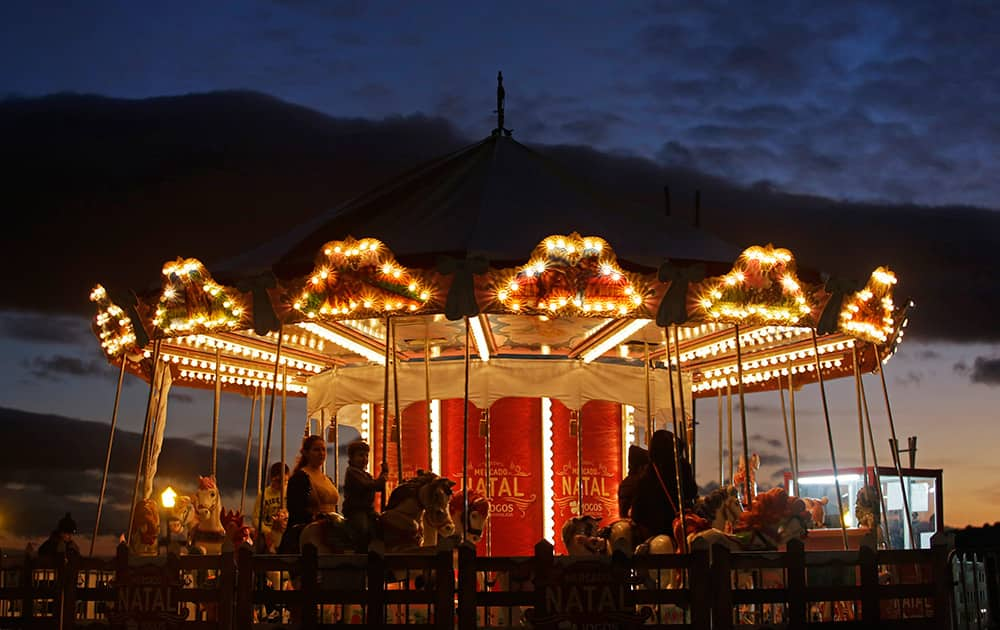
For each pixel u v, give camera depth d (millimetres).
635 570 14328
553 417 21750
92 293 19094
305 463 17219
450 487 15852
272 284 16156
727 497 17172
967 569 16703
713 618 13805
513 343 21312
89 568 15586
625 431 22250
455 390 21500
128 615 15141
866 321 17578
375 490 15836
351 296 15672
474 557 13820
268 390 25391
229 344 21094
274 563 14453
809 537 19891
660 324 15766
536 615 13789
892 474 24094
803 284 16562
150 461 21281
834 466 17047
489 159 20078
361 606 14953
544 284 15453
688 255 16562
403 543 15492
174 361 22219
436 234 16531
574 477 21625
